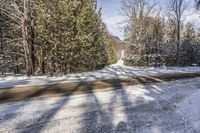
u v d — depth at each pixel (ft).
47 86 37.93
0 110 23.58
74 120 21.34
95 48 84.33
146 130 19.57
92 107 25.99
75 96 31.01
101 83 42.86
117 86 40.09
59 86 38.22
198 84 46.16
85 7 74.54
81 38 67.77
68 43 65.05
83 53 71.20
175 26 149.28
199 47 143.33
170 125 20.95
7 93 31.60
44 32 64.75
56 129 18.99
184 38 146.20
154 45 141.18
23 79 47.73
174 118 23.08
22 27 68.03
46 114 22.71
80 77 52.60
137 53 142.61
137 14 139.85
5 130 18.43
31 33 70.95
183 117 23.35
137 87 39.91
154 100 30.81
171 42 139.85
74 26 67.46
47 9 65.00
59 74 63.05
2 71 82.84
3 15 79.66
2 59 82.48
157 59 132.98
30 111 23.50
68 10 65.92
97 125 20.29
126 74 61.52
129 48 151.53
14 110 23.70
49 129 18.93
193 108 25.68
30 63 69.82
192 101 29.25
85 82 43.68
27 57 68.90
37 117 21.72
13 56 86.33
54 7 64.90
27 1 68.39
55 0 64.80
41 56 68.18
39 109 24.31
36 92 32.63
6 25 81.00
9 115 22.08
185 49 136.36
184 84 45.47
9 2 71.15
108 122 21.18
